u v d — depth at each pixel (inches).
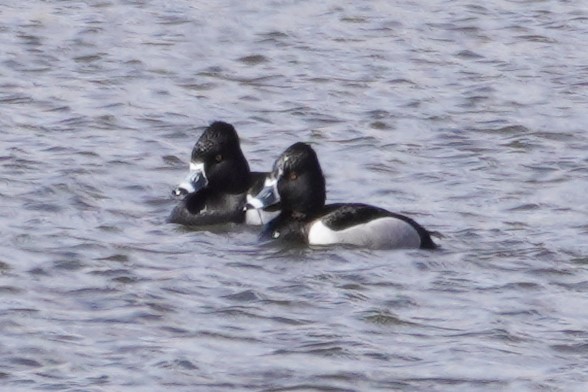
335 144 887.1
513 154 866.8
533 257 680.4
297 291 636.1
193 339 581.6
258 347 574.2
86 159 834.8
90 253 681.6
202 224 725.9
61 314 606.5
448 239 708.7
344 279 652.1
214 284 644.1
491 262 674.8
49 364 555.5
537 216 750.5
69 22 1165.7
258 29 1157.7
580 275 661.9
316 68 1060.5
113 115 935.0
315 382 542.3
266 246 693.3
